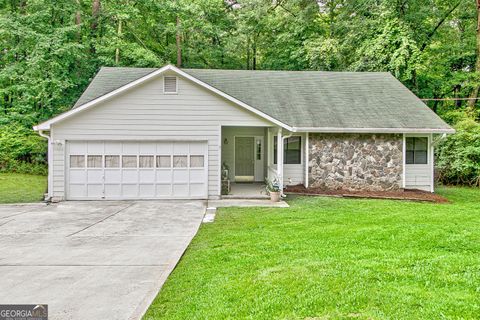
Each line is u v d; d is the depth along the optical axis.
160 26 22.34
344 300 3.63
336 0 22.14
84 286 4.44
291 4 21.94
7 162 16.80
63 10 18.14
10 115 17.52
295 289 3.95
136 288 4.36
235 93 14.59
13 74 16.80
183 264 5.27
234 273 4.62
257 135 15.94
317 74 16.80
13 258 5.64
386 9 18.03
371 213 9.15
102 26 20.34
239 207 10.41
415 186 14.00
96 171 11.59
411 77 18.41
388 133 13.23
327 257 5.09
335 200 11.54
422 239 6.00
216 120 11.80
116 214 9.45
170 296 4.04
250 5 23.23
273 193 11.45
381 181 13.26
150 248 6.21
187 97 11.72
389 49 17.95
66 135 11.39
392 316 3.27
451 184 16.42
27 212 9.74
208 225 8.02
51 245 6.45
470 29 20.75
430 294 3.73
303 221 8.14
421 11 18.44
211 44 23.95
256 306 3.59
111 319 3.54
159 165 11.78
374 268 4.55
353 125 12.81
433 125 12.95
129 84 11.27
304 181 13.66
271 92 15.01
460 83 20.31
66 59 17.45
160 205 10.80
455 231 6.53
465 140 15.75
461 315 3.26
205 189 11.89
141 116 11.60
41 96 16.91
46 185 14.40
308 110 13.69
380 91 15.35
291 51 22.89
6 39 17.56
